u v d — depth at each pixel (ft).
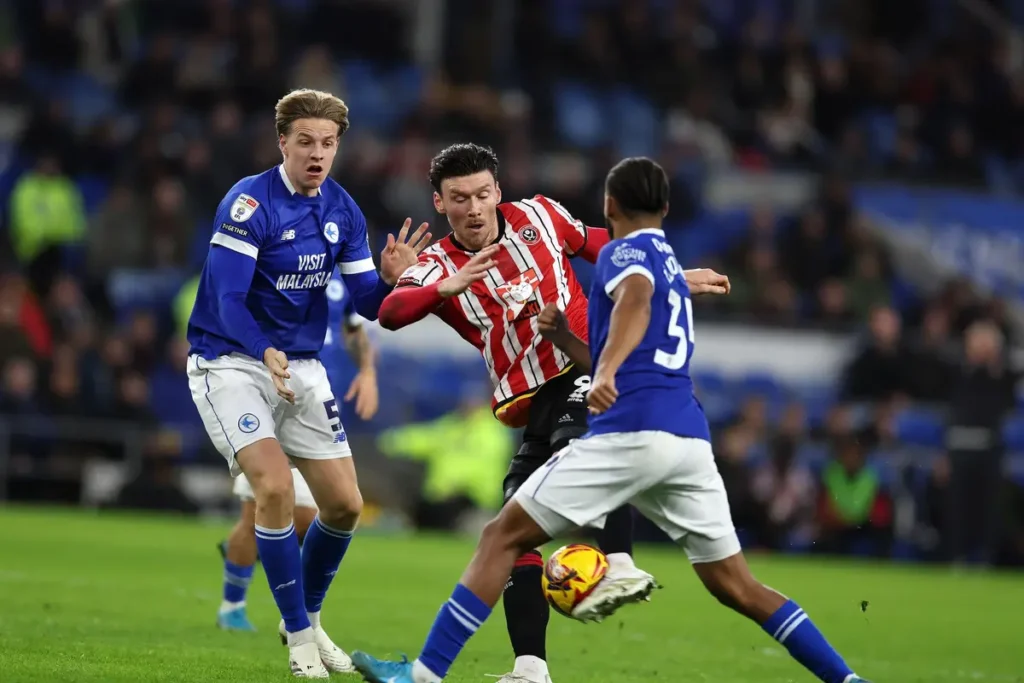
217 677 62.49
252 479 65.98
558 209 69.67
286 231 68.28
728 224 255.50
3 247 221.87
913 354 208.64
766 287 232.94
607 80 274.77
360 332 84.64
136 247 220.64
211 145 228.43
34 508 185.78
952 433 186.91
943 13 310.04
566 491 53.98
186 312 205.36
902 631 107.86
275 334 69.77
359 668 54.70
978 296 243.19
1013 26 312.50
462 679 68.59
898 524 191.42
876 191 271.08
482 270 61.41
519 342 66.95
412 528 194.59
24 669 60.59
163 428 191.52
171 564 128.67
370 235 220.23
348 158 226.58
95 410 189.67
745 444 192.85
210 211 228.02
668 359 54.49
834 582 149.59
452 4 277.64
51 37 257.34
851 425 196.95
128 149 233.76
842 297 232.73
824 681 55.62
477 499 193.16
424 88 268.62
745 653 88.69
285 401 69.51
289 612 65.62
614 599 55.31
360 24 279.49
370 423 206.90
